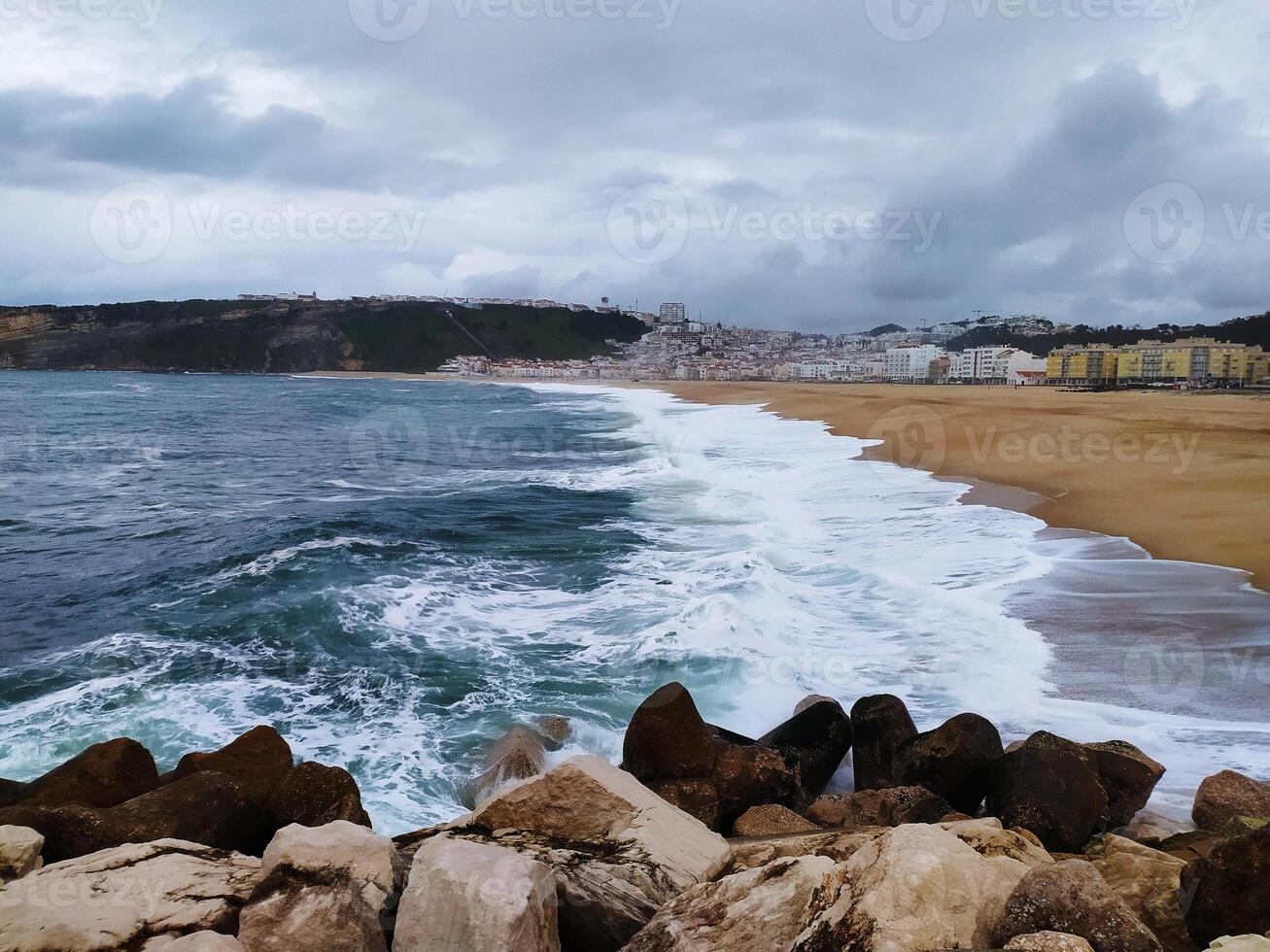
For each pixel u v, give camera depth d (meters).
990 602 11.28
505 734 7.68
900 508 18.12
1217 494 17.92
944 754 6.43
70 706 8.43
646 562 13.93
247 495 22.08
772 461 27.09
